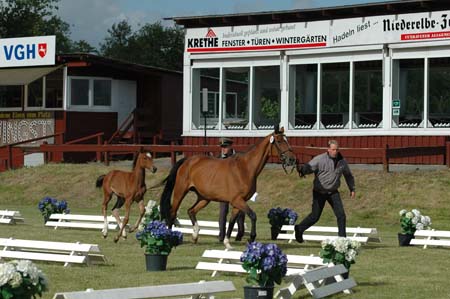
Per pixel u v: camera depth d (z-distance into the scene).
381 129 29.45
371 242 19.17
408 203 24.20
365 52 29.77
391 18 29.19
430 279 13.44
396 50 29.16
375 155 25.95
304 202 25.67
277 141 16.66
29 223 23.16
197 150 28.83
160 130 39.62
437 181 25.03
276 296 11.05
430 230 18.47
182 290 9.55
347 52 30.11
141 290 9.12
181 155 36.97
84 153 36.44
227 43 32.31
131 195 18.34
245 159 16.84
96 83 37.91
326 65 30.59
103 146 31.59
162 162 33.09
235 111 32.28
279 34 31.34
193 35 33.00
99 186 19.16
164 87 39.91
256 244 10.73
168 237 13.94
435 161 28.23
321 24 30.53
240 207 16.70
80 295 8.47
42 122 37.53
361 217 24.03
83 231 20.95
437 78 28.55
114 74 38.53
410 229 18.22
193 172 17.41
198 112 33.00
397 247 18.08
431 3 28.23
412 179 25.33
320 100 30.67
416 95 28.92
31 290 8.45
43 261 14.91
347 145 30.09
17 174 32.47
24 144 37.75
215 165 17.16
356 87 30.02
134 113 38.66
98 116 37.94
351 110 30.03
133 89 39.53
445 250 17.62
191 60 33.00
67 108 36.94
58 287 12.15
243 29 31.98
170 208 17.89
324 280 12.00
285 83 31.20
